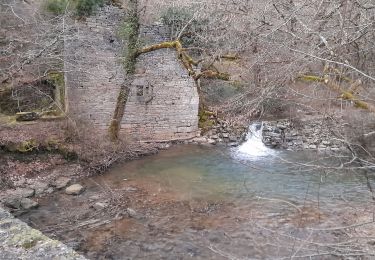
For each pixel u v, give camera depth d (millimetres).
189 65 11422
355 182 10898
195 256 7512
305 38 3938
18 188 10484
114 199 10188
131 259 7410
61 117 13156
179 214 9383
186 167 12906
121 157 13336
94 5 13070
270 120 15664
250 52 5402
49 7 13227
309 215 9008
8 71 12273
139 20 13484
